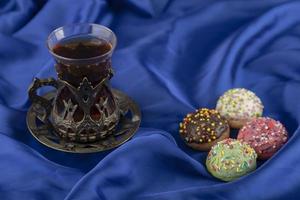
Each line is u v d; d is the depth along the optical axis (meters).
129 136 0.71
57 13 0.90
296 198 0.66
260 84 0.80
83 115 0.69
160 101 0.78
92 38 0.70
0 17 0.89
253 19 0.88
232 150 0.68
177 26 0.89
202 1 0.92
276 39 0.87
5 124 0.74
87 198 0.65
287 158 0.68
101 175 0.67
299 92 0.78
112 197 0.66
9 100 0.78
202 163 0.70
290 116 0.75
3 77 0.81
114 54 0.85
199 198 0.66
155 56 0.85
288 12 0.89
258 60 0.84
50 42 0.69
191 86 0.81
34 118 0.73
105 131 0.70
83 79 0.67
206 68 0.83
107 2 0.92
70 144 0.70
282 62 0.83
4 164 0.70
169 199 0.66
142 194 0.67
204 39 0.87
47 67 0.82
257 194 0.66
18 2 0.91
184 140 0.72
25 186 0.68
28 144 0.73
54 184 0.68
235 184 0.66
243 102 0.73
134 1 0.92
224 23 0.89
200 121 0.71
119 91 0.77
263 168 0.67
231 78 0.81
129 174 0.68
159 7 0.92
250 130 0.71
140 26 0.90
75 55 0.68
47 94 0.77
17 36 0.87
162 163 0.69
